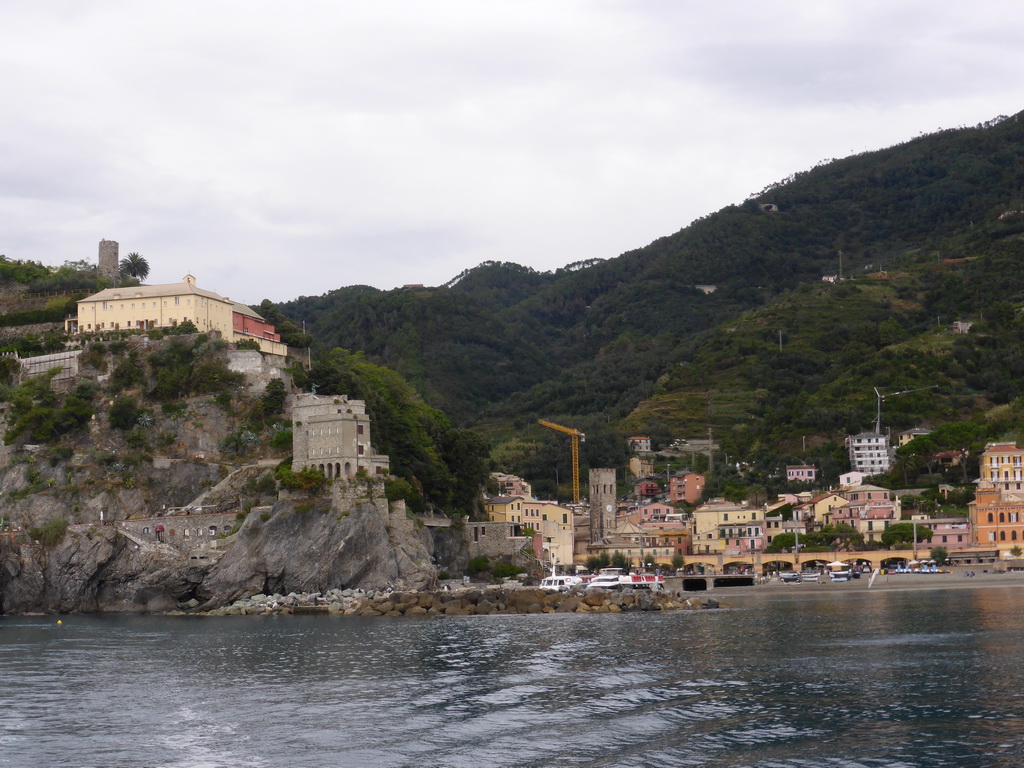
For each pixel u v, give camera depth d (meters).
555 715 103.81
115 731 101.19
